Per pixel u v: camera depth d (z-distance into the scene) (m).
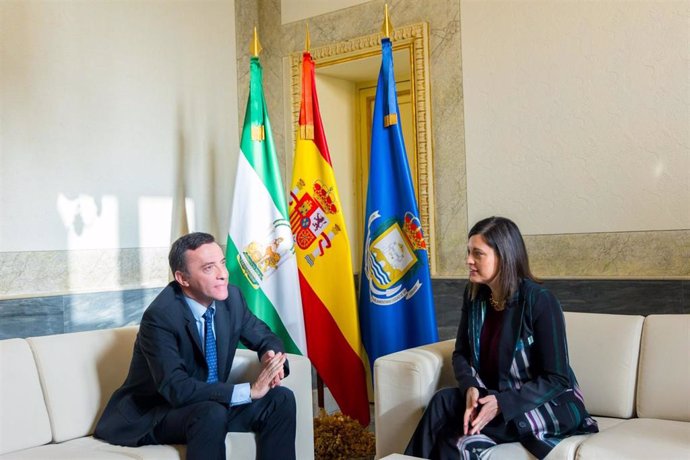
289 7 4.89
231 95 4.86
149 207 4.25
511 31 3.92
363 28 4.52
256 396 2.44
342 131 5.17
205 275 2.51
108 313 3.88
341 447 3.36
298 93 4.84
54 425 2.49
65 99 3.82
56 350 2.59
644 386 2.54
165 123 4.38
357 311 3.98
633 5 3.53
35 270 3.64
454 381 2.80
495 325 2.55
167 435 2.39
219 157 4.75
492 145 4.00
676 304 3.32
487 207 4.03
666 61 3.44
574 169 3.72
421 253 3.63
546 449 2.22
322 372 3.89
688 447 2.10
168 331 2.49
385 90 3.79
